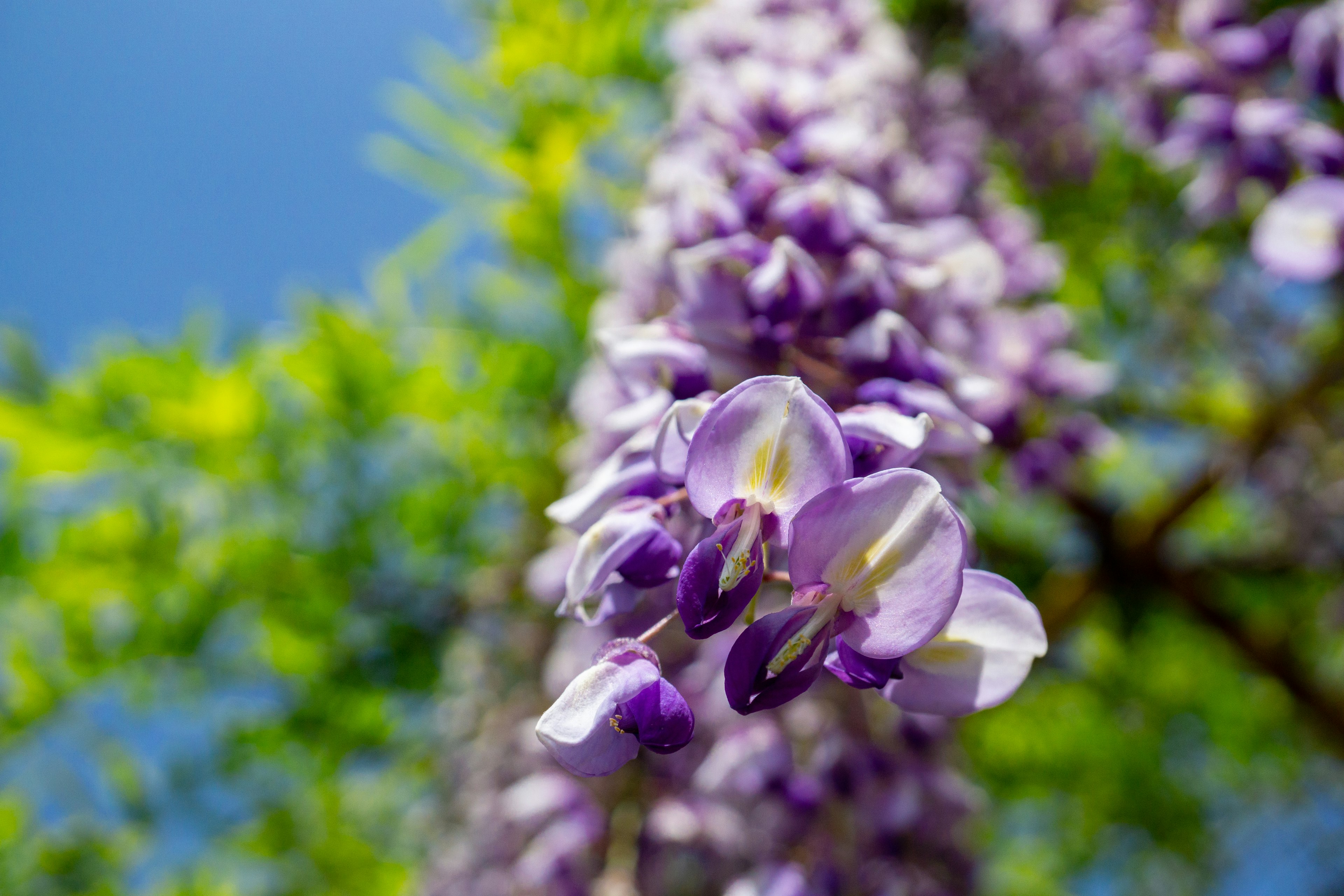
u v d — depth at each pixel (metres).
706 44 0.56
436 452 0.73
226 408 0.66
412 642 0.72
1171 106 0.67
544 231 0.69
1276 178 0.57
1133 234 0.87
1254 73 0.60
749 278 0.35
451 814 0.68
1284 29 0.60
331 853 0.72
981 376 0.62
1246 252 0.83
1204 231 0.83
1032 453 0.66
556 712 0.26
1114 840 1.02
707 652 0.45
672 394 0.33
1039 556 0.87
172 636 0.67
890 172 0.49
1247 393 0.87
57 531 0.69
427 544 0.70
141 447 0.68
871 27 0.60
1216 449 0.85
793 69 0.49
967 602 0.28
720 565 0.26
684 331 0.33
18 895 0.69
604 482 0.30
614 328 0.36
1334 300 0.76
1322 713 0.82
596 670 0.26
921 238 0.37
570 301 0.69
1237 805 1.11
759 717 0.44
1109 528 0.82
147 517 0.68
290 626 0.69
